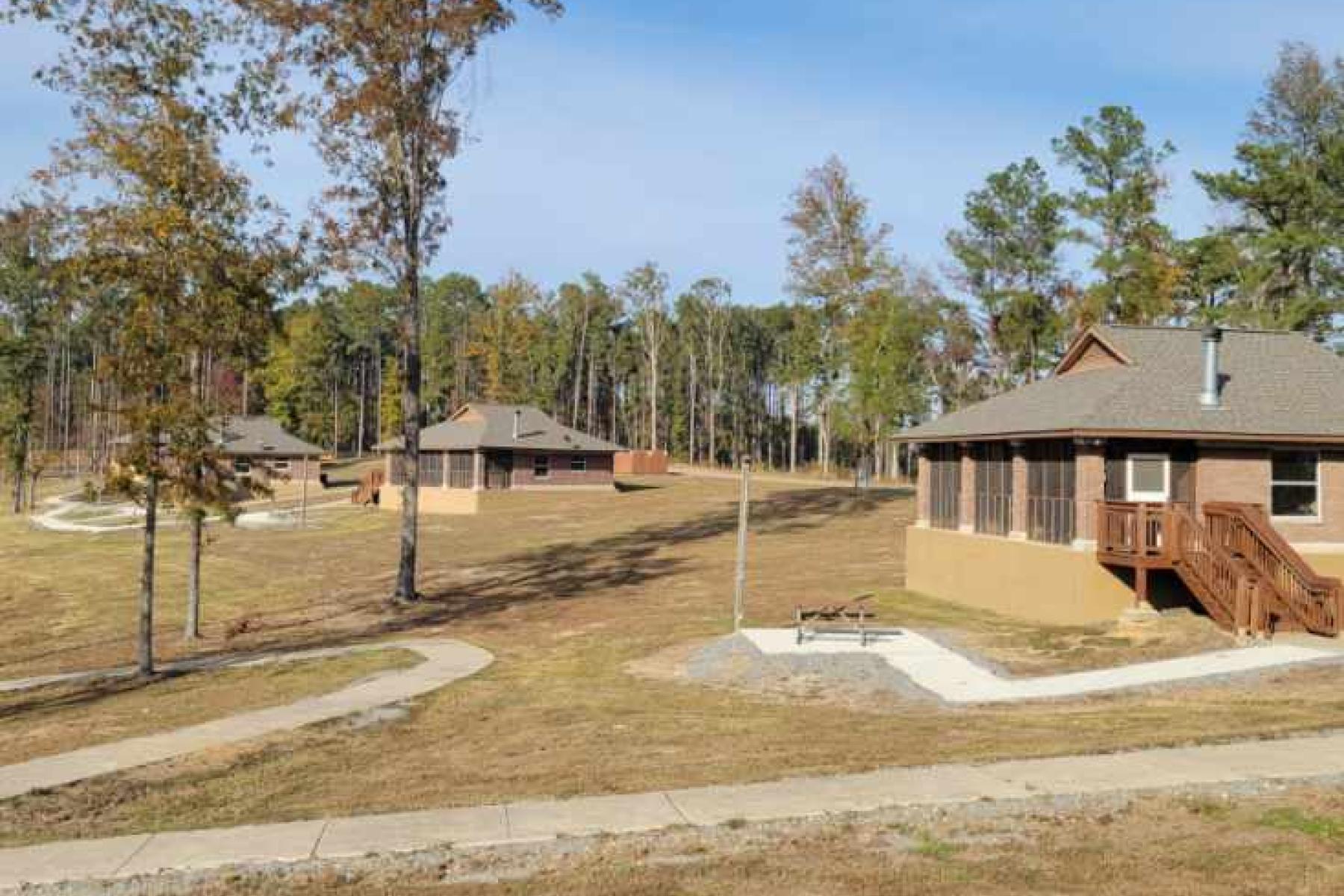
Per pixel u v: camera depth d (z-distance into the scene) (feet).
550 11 92.63
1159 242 159.33
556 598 95.45
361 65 89.81
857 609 81.92
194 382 75.00
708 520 155.22
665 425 389.39
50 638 93.25
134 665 77.30
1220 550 63.26
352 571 121.19
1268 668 52.80
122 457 71.72
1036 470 77.61
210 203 72.54
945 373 221.05
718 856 27.89
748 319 403.54
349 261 91.15
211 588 115.24
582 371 395.55
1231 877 25.04
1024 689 52.65
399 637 80.53
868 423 175.63
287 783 40.01
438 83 93.71
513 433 188.44
